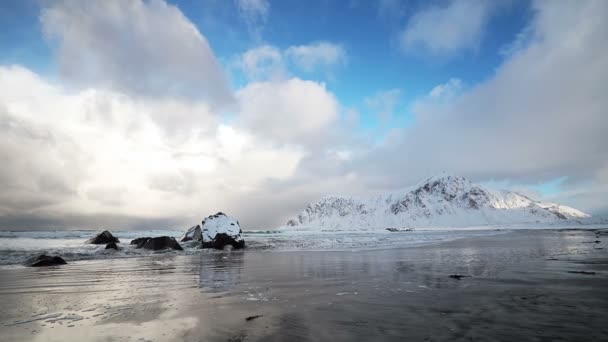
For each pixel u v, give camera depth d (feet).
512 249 78.64
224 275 41.70
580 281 32.89
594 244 93.45
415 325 18.51
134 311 22.80
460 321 19.17
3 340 16.72
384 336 16.61
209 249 93.81
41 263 52.60
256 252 83.56
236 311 22.52
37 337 17.21
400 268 46.21
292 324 19.11
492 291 28.22
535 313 20.75
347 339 16.20
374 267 47.98
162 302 25.76
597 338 15.92
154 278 39.52
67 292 30.40
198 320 20.29
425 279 35.96
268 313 21.85
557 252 68.44
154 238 90.99
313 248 94.43
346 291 29.71
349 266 49.60
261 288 31.96
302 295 28.12
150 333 17.74
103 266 52.70
